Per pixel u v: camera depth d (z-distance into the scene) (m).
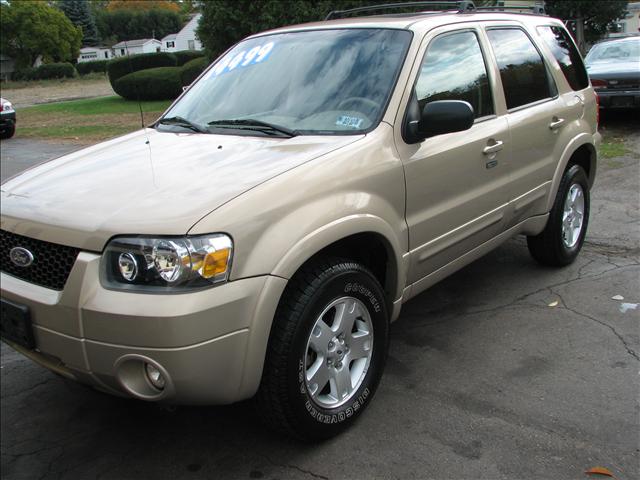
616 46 12.02
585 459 2.72
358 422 3.07
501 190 3.90
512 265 5.08
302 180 2.68
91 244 2.41
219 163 2.86
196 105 3.86
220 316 2.34
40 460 2.98
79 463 2.94
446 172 3.39
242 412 3.25
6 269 2.76
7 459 3.00
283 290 2.51
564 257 4.87
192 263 2.30
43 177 3.08
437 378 3.45
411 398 3.26
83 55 55.41
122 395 2.52
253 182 2.59
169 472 2.82
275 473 2.76
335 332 2.85
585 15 30.17
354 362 3.05
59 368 2.62
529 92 4.32
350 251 3.15
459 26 3.79
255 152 2.96
